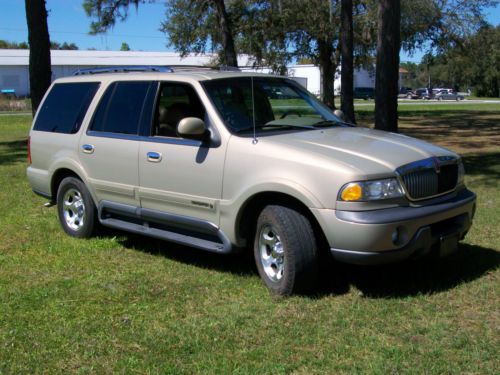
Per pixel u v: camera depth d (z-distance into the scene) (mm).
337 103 44062
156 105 5613
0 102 38875
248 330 4125
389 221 4242
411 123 24000
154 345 3926
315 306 4500
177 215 5359
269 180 4582
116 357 3779
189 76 5434
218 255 5969
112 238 6578
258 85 5641
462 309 4395
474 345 3807
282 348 3842
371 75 32188
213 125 5074
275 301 4645
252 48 25812
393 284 4949
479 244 5977
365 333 4027
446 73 73562
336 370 3551
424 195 4578
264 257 4879
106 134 6008
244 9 23953
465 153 13266
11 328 4223
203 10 21219
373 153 4578
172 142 5340
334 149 4625
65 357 3791
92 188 6203
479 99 65500
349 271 5266
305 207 4598
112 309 4555
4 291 4965
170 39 24156
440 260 5512
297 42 27625
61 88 6848
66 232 6777
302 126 5383
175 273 5402
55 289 4992
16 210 8062
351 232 4234
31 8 14523
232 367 3611
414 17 24062
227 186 4906
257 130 5125
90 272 5457
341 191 4277
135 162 5656
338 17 25781
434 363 3580
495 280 4957
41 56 14742
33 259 5867
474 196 5070
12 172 11367
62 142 6535
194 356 3768
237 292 4883
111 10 17375
